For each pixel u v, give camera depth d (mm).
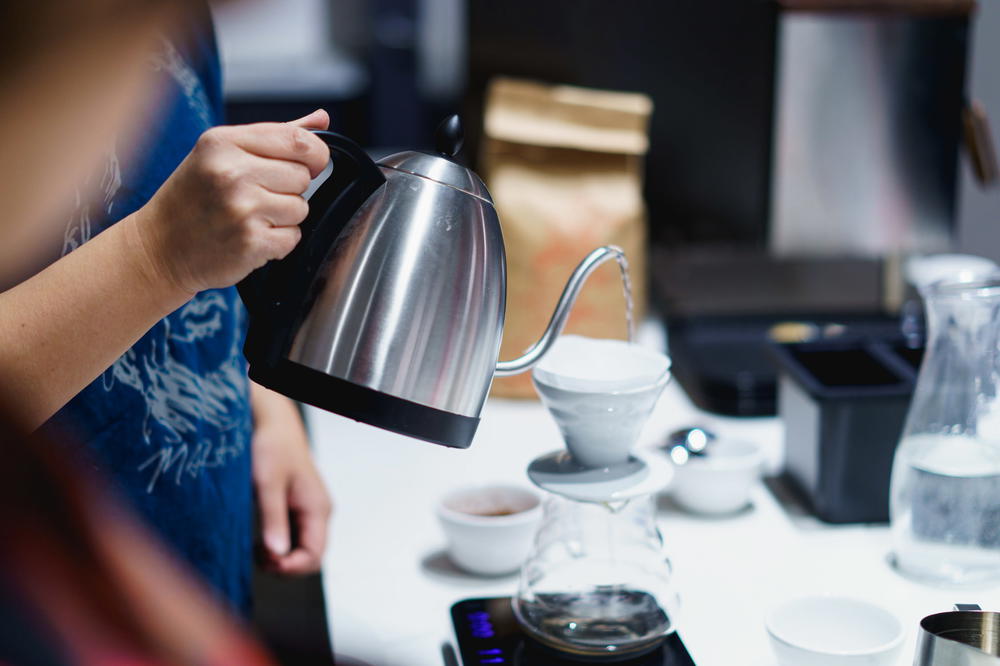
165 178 851
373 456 1287
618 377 801
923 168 1564
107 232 646
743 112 1624
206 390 911
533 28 1649
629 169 1438
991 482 895
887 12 1499
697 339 1519
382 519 1125
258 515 1082
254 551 1073
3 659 212
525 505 1031
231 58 3859
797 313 1622
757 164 1630
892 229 1593
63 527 218
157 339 848
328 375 671
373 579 1000
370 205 679
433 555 1044
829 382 1219
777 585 943
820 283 1798
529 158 1433
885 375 1169
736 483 1082
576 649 792
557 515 833
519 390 1428
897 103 1537
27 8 203
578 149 1433
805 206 1586
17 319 629
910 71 1522
